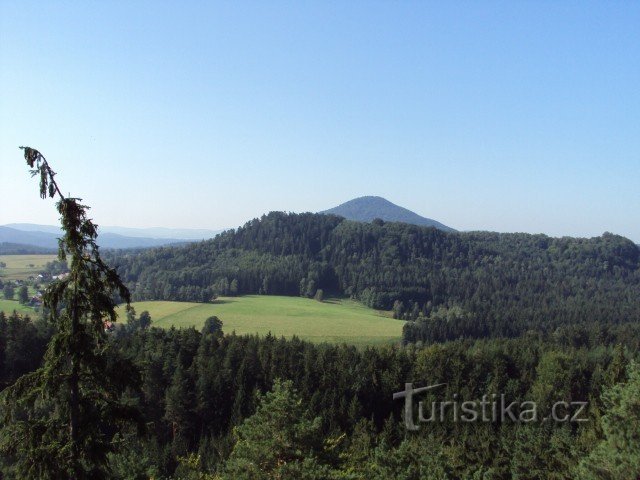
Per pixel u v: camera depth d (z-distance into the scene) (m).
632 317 176.12
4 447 12.91
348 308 182.50
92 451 13.26
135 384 14.00
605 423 26.41
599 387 77.38
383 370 81.44
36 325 74.31
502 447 52.53
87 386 13.92
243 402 67.31
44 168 12.37
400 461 29.73
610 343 121.56
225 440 55.41
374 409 77.19
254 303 170.38
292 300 184.00
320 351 85.31
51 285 13.27
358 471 29.30
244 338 92.50
